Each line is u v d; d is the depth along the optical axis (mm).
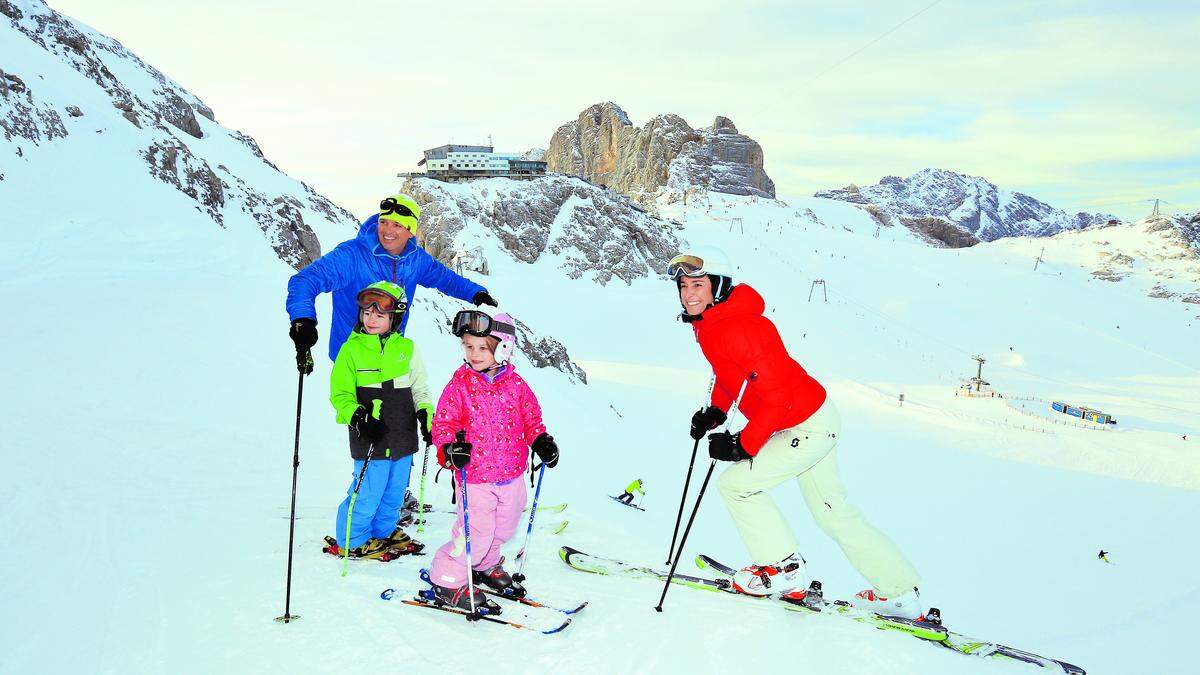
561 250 122938
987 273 146000
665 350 85375
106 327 11469
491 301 5184
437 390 18172
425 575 4066
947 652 3598
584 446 24312
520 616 3697
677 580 4344
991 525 35938
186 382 9664
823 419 3869
